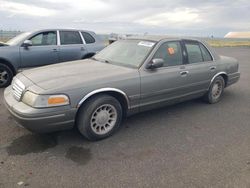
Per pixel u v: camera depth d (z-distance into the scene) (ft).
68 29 26.61
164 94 14.88
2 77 22.58
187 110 17.42
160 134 13.46
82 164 10.36
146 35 17.13
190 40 17.06
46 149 11.48
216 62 18.44
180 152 11.58
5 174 9.51
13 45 23.00
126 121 15.08
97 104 11.97
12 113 11.44
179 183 9.30
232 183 9.39
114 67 13.99
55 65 14.83
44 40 24.85
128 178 9.52
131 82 13.07
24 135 12.73
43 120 10.73
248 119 16.05
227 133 13.84
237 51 72.84
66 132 13.21
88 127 11.94
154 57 14.39
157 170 10.08
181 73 15.51
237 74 20.86
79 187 8.95
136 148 11.85
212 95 18.76
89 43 27.84
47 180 9.25
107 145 12.06
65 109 11.09
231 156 11.33
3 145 11.69
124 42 16.63
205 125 14.88
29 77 12.55
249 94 22.33
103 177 9.54
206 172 10.03
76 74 12.64
